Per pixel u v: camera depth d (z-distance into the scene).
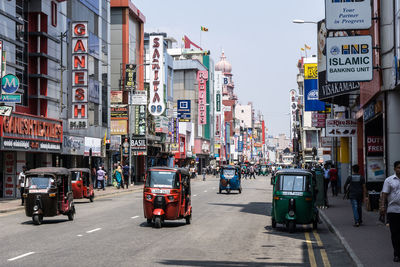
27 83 38.19
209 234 17.64
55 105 41.28
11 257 12.48
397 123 23.50
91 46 50.56
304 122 97.50
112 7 64.50
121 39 64.56
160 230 18.64
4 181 35.66
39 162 40.25
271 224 21.31
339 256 13.39
